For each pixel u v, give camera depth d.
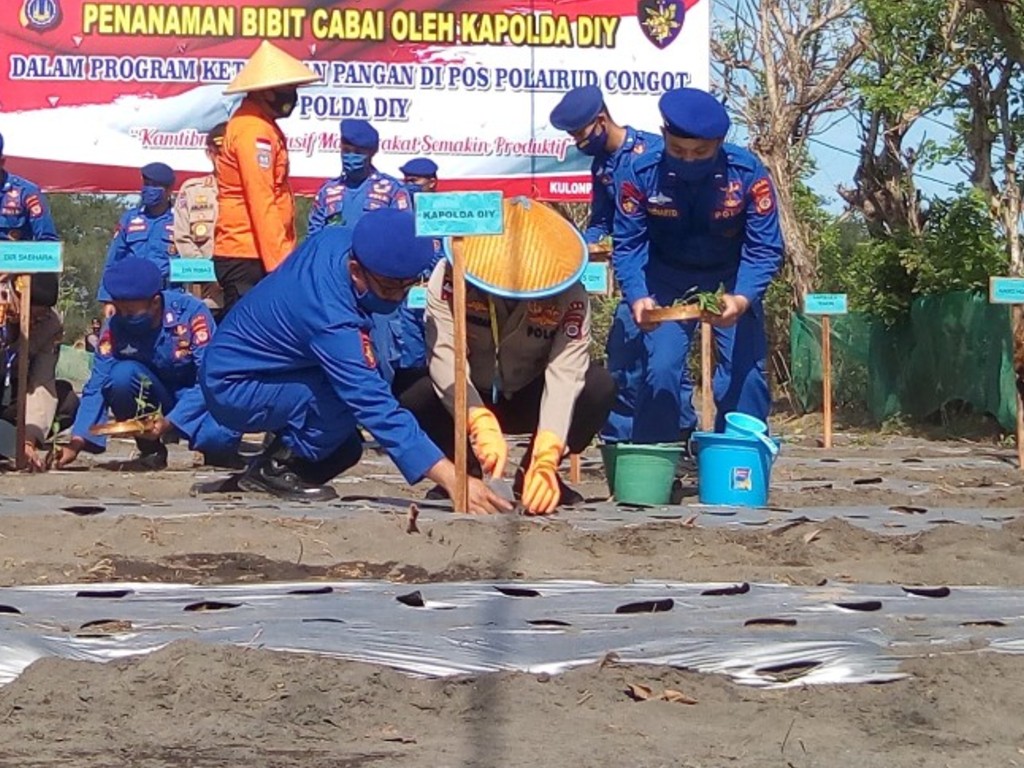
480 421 9.30
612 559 8.54
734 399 10.78
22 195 11.79
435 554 8.44
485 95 17.03
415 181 13.87
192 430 11.12
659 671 6.82
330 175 16.92
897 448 15.13
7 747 6.23
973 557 8.59
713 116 10.07
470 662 6.94
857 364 20.55
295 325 9.28
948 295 17.67
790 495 10.55
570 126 10.99
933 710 6.60
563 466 12.36
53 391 12.14
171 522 8.78
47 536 8.66
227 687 6.67
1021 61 14.04
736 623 7.42
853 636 7.23
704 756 6.18
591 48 17.08
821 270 23.22
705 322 10.28
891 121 20.06
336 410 9.52
